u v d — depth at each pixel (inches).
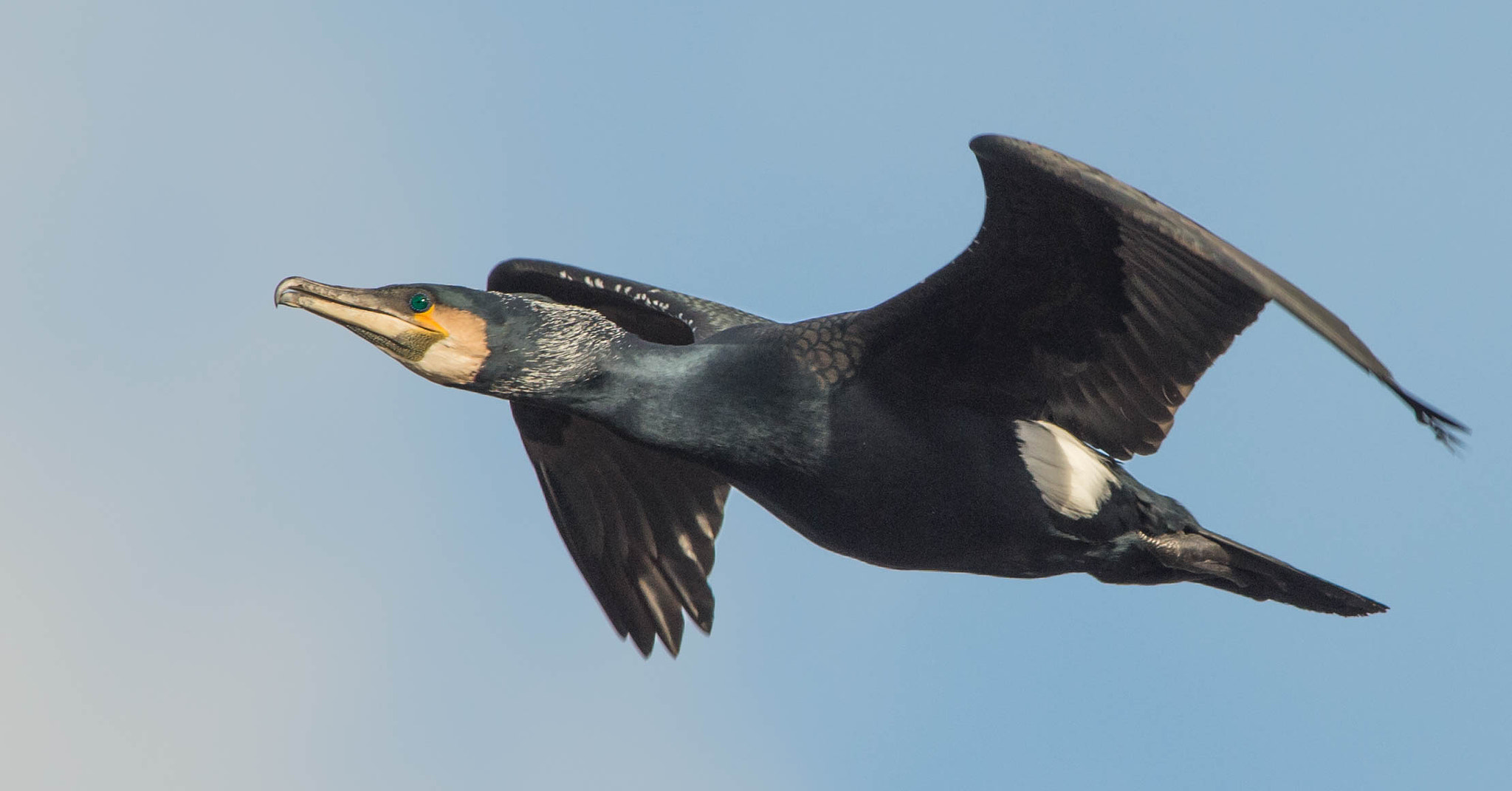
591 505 689.6
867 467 566.6
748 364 572.7
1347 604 597.0
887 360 566.6
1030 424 573.3
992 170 514.0
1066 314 555.2
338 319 589.0
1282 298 446.0
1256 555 589.3
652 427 577.9
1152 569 592.1
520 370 584.1
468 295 591.2
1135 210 482.6
